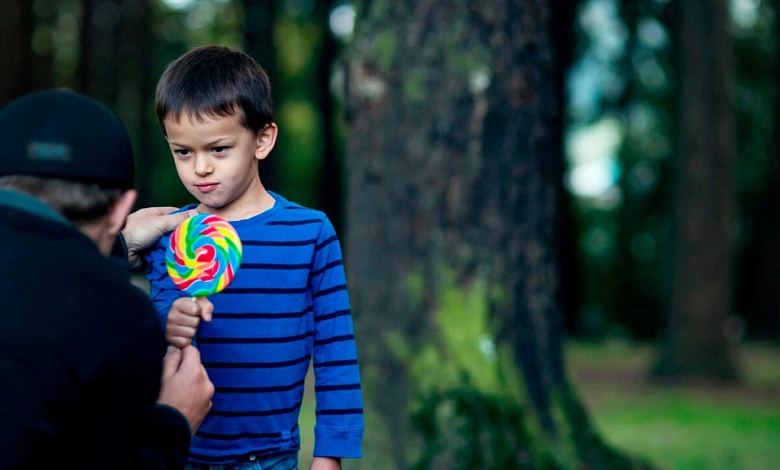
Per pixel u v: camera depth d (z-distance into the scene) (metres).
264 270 2.23
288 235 2.28
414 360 4.75
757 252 19.55
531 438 4.57
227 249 2.05
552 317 4.94
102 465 1.55
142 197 17.03
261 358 2.20
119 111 16.81
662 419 8.84
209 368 2.20
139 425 1.62
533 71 4.87
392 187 4.88
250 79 2.21
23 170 1.59
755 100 22.73
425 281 4.80
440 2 4.80
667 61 21.28
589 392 10.70
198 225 2.07
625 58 21.53
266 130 2.28
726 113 11.91
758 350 16.50
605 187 24.61
